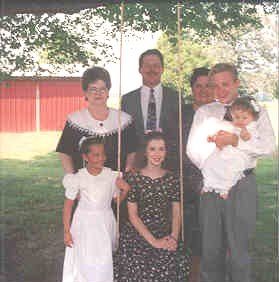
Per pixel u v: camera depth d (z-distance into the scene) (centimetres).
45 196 697
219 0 552
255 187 455
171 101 524
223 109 464
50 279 586
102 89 488
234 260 458
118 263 465
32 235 646
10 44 639
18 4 519
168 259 461
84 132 486
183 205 509
